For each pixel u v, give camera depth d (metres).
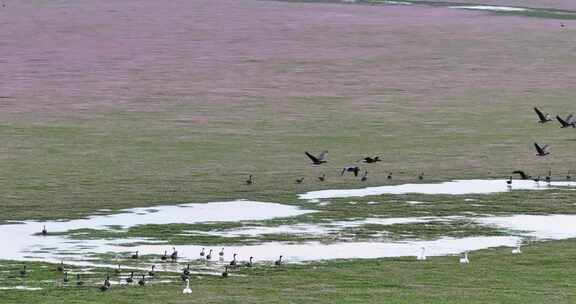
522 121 127.31
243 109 133.75
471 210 78.31
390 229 71.69
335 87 151.75
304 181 89.62
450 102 141.12
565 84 156.12
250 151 105.75
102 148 106.00
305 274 57.88
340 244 66.81
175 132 116.94
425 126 123.12
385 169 96.12
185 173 93.31
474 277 57.31
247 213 76.81
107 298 51.75
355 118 128.50
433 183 89.50
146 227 71.62
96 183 88.00
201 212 77.06
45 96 139.62
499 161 100.94
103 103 135.75
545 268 59.84
